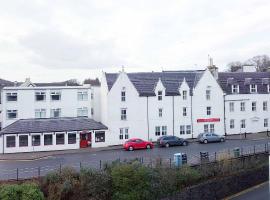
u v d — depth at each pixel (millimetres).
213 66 70438
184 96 64125
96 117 64688
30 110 59281
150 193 33094
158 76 65375
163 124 62531
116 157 47562
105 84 60625
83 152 53344
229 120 67688
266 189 44625
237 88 68812
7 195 27828
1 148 53812
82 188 30812
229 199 41000
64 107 60969
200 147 55062
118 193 31641
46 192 30328
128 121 60375
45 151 55062
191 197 37000
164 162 38344
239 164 44812
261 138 63469
